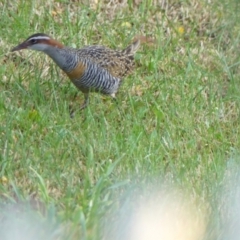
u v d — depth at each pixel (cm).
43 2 1509
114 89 1338
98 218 997
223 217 1082
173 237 1029
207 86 1420
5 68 1371
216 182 1155
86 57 1291
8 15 1478
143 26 1526
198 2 1582
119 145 1215
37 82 1319
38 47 1269
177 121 1310
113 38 1488
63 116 1270
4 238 967
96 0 1545
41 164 1149
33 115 1251
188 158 1220
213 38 1543
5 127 1210
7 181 1109
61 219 982
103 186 1078
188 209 1076
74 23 1500
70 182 1114
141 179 1120
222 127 1343
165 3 1572
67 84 1368
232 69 1484
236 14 1571
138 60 1456
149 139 1244
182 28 1541
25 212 1005
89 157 1156
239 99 1395
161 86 1397
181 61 1475
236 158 1230
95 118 1297
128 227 1005
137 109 1330
